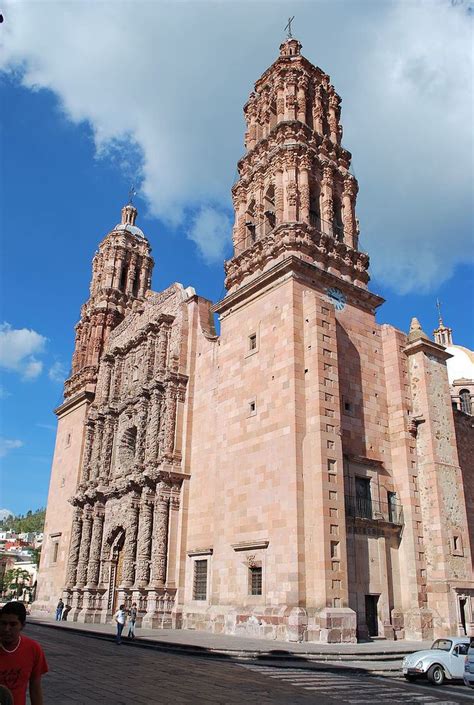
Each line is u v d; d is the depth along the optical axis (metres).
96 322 64.56
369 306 40.59
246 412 35.88
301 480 30.73
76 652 25.78
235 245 43.53
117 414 53.88
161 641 28.34
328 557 28.64
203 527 39.22
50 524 60.97
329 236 39.69
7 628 6.79
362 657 24.33
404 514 35.53
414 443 37.72
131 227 72.12
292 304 34.94
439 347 40.28
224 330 40.59
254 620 30.22
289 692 16.53
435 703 16.19
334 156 44.62
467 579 34.72
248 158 45.62
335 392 33.00
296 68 45.47
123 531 47.84
